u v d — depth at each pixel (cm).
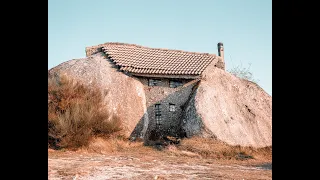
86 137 1622
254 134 2358
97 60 2305
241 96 2589
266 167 1544
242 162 1752
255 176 1178
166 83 2378
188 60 2556
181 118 2269
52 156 1368
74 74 2116
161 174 1119
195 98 2242
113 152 1658
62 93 1786
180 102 2338
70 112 1694
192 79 2419
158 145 2014
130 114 2134
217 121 2164
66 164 1195
